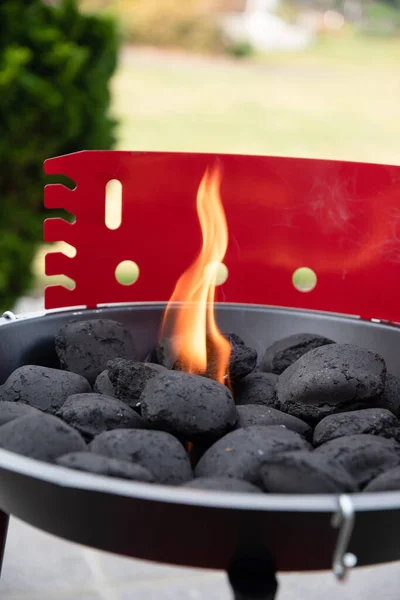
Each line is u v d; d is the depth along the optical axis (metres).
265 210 0.94
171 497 0.61
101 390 0.81
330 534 0.63
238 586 0.65
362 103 5.85
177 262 0.94
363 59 7.00
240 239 0.95
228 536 0.63
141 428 0.76
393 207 0.92
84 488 0.62
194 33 6.58
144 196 0.93
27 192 1.78
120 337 0.87
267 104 5.65
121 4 6.25
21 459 0.64
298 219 0.94
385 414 0.76
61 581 1.09
